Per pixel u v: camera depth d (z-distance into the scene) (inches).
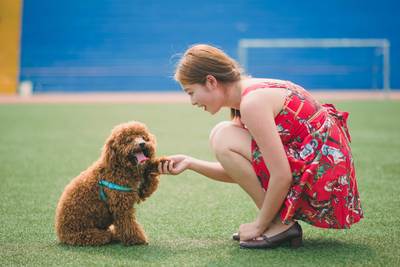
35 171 306.2
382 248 169.8
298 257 161.5
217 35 1078.4
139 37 1074.7
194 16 1082.7
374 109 684.1
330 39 1061.1
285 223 164.4
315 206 165.2
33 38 1064.2
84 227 174.4
